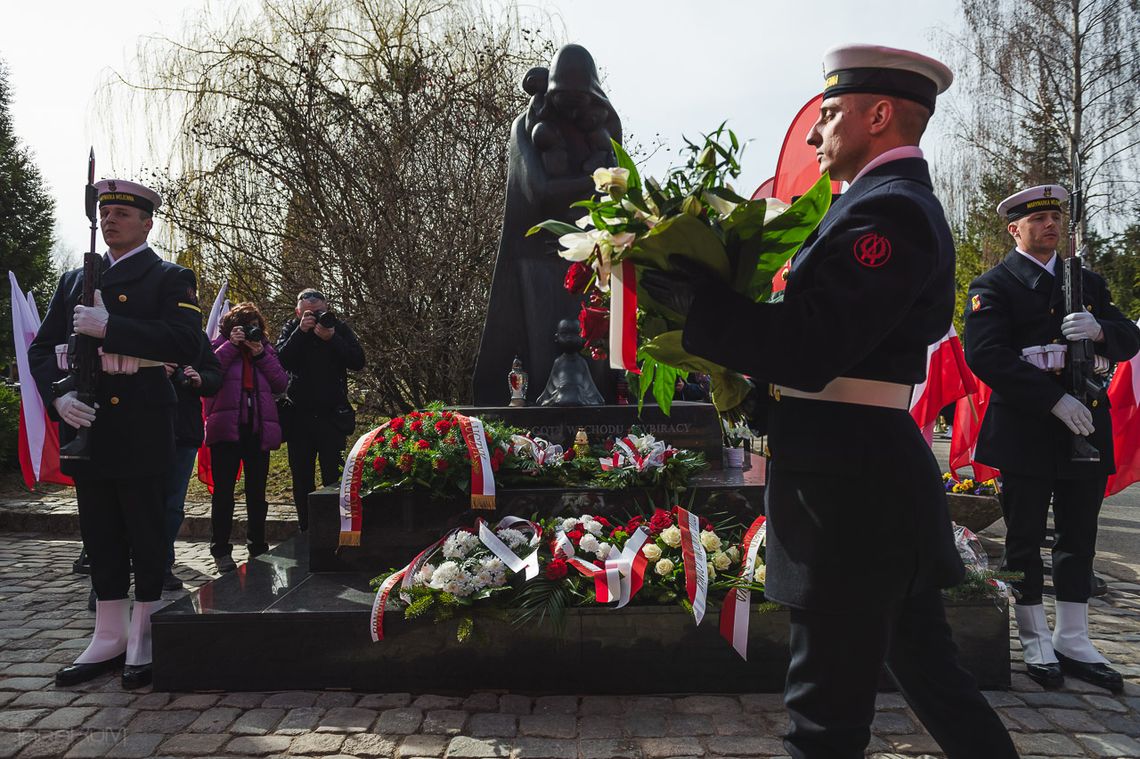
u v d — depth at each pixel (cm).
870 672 185
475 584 339
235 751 286
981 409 614
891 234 171
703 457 477
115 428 361
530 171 586
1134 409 525
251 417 564
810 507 188
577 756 280
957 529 386
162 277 385
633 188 190
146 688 347
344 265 1046
